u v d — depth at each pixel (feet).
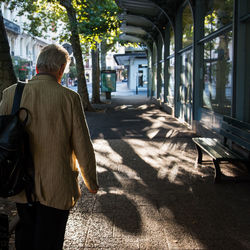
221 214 12.43
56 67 7.06
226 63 24.35
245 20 20.44
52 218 6.70
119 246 10.04
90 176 7.09
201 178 16.98
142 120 41.57
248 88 20.84
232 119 18.61
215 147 18.02
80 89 51.98
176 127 35.40
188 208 13.03
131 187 15.67
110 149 24.47
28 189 6.57
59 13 62.08
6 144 6.12
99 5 42.11
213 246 10.04
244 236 10.69
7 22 135.64
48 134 6.61
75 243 10.25
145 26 63.21
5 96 6.85
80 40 52.11
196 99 32.30
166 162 20.40
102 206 13.28
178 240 10.39
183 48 39.11
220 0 25.59
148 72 90.89
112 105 65.67
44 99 6.67
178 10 41.29
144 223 11.66
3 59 19.15
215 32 26.16
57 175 6.57
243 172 17.98
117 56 128.77
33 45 179.52
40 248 6.68
